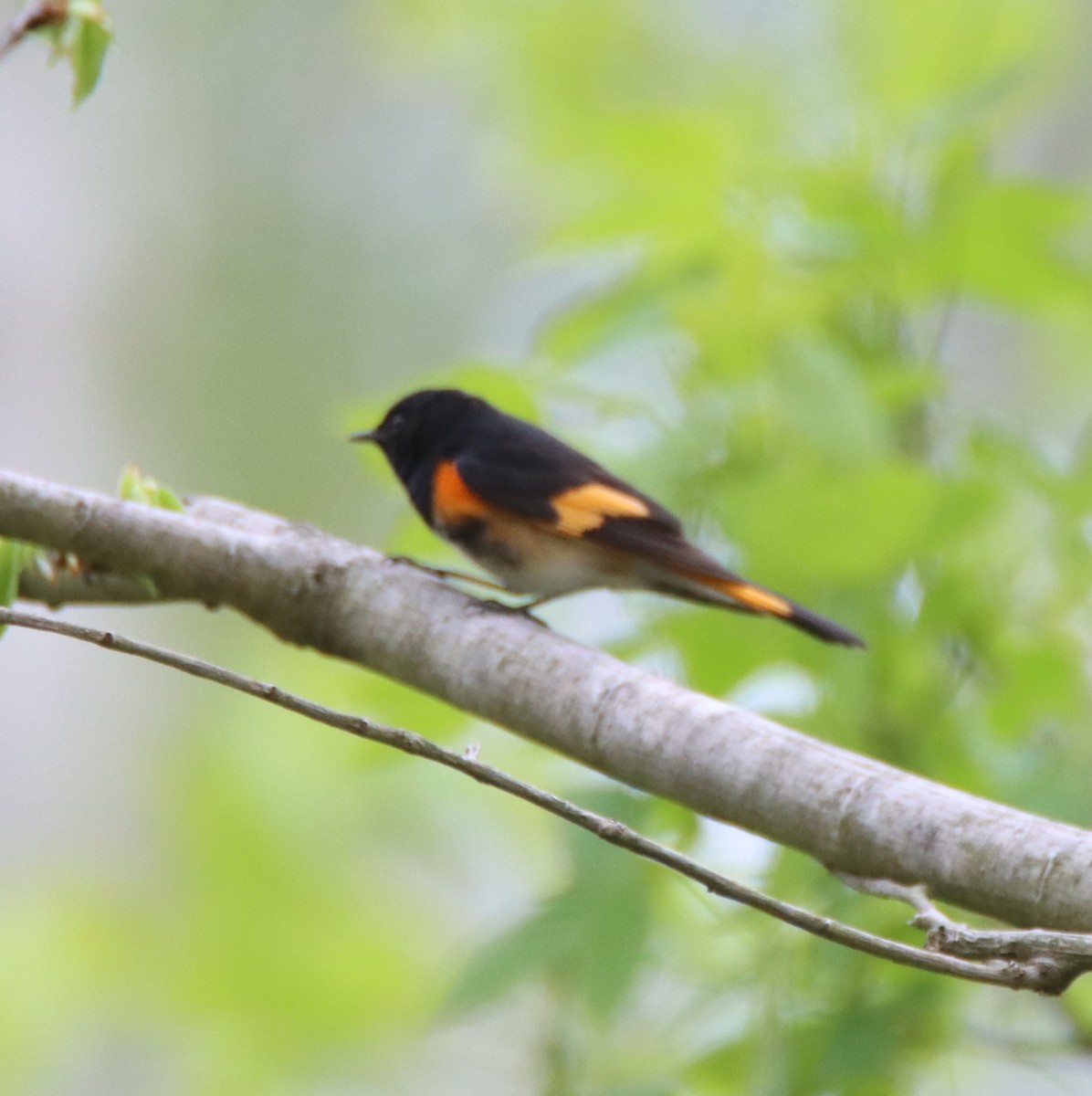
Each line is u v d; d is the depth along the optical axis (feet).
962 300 26.63
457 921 32.99
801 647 23.31
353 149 63.72
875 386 23.91
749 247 24.27
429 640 19.35
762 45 42.39
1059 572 23.97
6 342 53.52
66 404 53.98
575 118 26.50
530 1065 24.52
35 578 20.65
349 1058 30.27
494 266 62.75
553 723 18.16
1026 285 24.95
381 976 30.01
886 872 15.67
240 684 15.20
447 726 24.38
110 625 50.62
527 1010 27.99
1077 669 24.11
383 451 27.22
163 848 39.09
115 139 59.57
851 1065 20.93
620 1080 23.13
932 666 23.98
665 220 25.08
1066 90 46.03
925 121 25.08
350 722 14.98
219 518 22.97
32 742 48.37
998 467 24.26
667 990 25.85
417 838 33.55
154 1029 33.12
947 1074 25.32
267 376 60.59
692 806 17.07
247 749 33.53
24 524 18.83
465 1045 29.86
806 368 22.13
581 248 25.70
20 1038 33.35
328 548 20.43
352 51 62.28
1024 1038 23.07
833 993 22.12
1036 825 14.93
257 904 31.65
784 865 22.22
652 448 24.21
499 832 31.89
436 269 63.10
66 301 54.90
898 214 24.63
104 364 55.88
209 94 62.49
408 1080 30.09
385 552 26.55
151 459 56.54
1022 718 24.32
